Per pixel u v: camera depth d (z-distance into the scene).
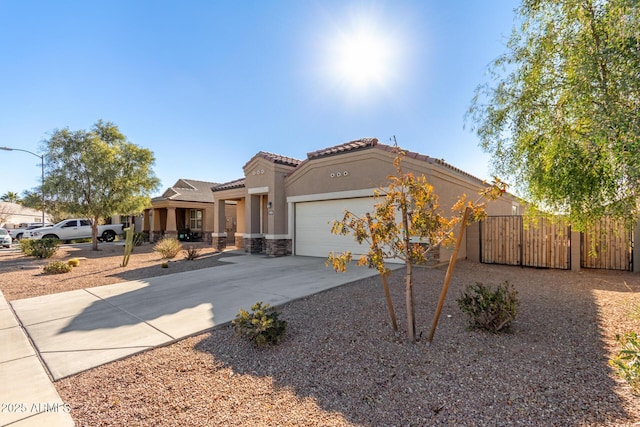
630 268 9.87
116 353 4.24
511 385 3.17
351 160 12.48
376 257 4.17
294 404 3.03
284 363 3.88
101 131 19.33
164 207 25.44
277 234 14.80
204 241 25.66
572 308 5.79
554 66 5.61
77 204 17.47
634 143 3.57
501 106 6.60
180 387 3.39
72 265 12.29
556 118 5.65
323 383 3.40
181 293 7.54
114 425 2.76
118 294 7.61
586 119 4.51
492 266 11.22
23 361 4.06
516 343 4.20
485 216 4.06
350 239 12.78
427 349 4.07
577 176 5.60
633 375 2.69
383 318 5.28
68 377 3.64
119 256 16.16
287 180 15.02
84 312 6.16
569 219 6.68
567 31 5.25
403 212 4.23
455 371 3.50
